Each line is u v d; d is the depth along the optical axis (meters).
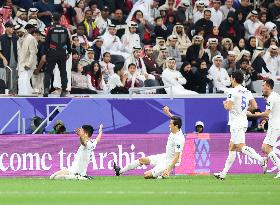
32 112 86.25
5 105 85.81
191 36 102.50
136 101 88.44
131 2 107.12
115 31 98.06
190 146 79.06
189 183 63.16
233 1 110.19
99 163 77.06
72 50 90.56
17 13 94.69
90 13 99.81
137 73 93.75
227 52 100.25
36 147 76.19
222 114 90.56
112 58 96.75
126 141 77.88
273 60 100.69
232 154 68.88
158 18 102.94
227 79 96.00
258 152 81.69
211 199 48.09
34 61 88.88
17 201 47.12
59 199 48.38
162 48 97.25
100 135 69.94
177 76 93.81
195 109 89.94
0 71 88.31
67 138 76.81
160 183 63.19
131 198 48.84
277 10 111.25
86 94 90.69
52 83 88.88
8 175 75.56
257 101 92.31
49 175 76.25
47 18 98.00
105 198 48.94
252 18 106.00
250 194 51.84
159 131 88.94
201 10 105.00
